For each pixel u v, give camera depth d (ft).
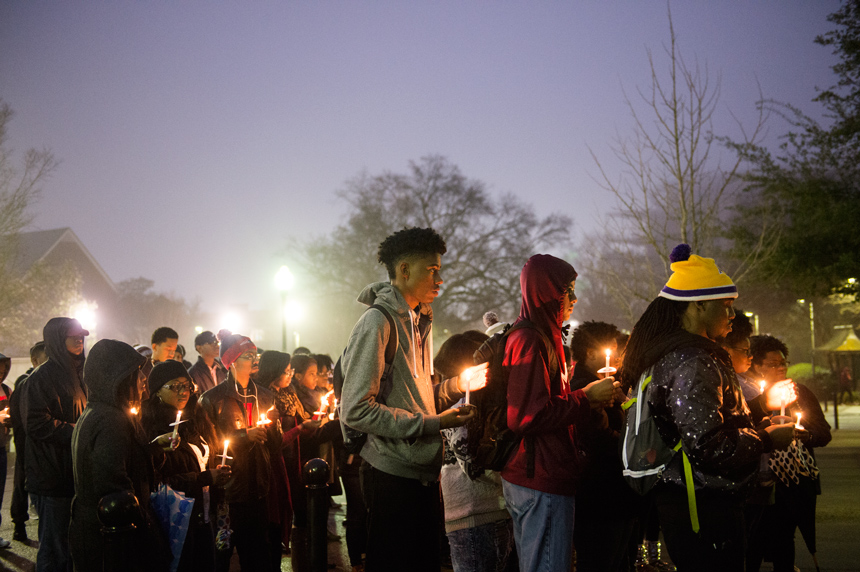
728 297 10.55
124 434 13.08
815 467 16.01
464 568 12.94
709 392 9.62
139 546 13.08
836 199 57.98
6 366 28.35
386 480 10.85
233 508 17.49
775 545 16.39
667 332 10.55
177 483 15.03
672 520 10.11
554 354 11.00
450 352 16.33
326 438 20.92
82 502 12.92
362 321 10.91
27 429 17.49
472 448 11.45
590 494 12.68
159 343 23.99
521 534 10.98
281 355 23.24
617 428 13.53
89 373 13.25
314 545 15.85
